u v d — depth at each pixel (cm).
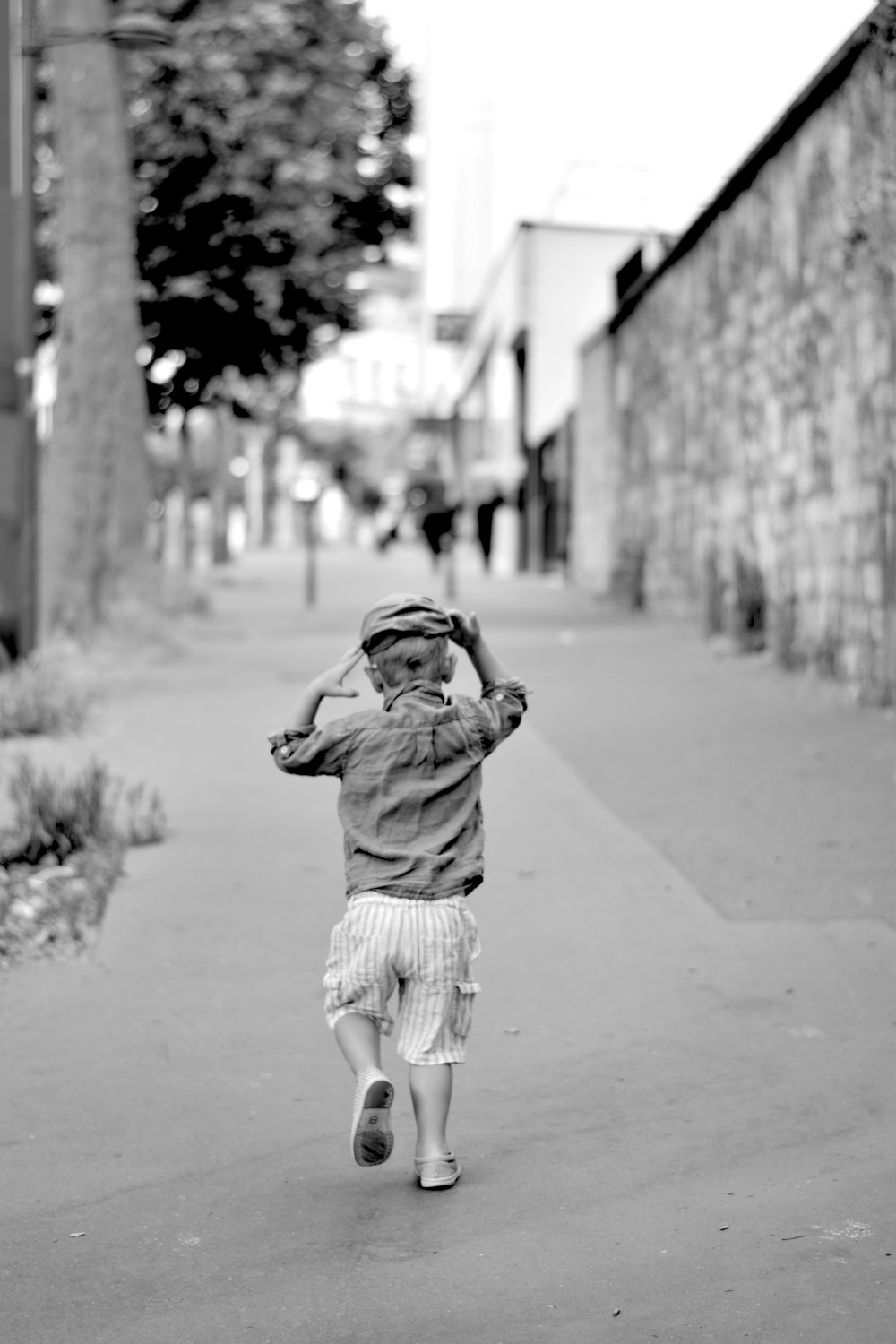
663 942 641
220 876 757
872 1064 509
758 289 1437
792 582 1344
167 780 979
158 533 3638
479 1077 510
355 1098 401
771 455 1401
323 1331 353
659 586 1912
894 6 1064
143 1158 455
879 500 1135
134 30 1401
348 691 427
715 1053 524
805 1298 361
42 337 2502
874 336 1139
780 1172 432
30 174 1314
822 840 779
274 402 3756
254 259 2592
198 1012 578
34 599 1323
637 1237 395
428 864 416
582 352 2527
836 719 1095
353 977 414
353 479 7844
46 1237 405
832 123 1218
